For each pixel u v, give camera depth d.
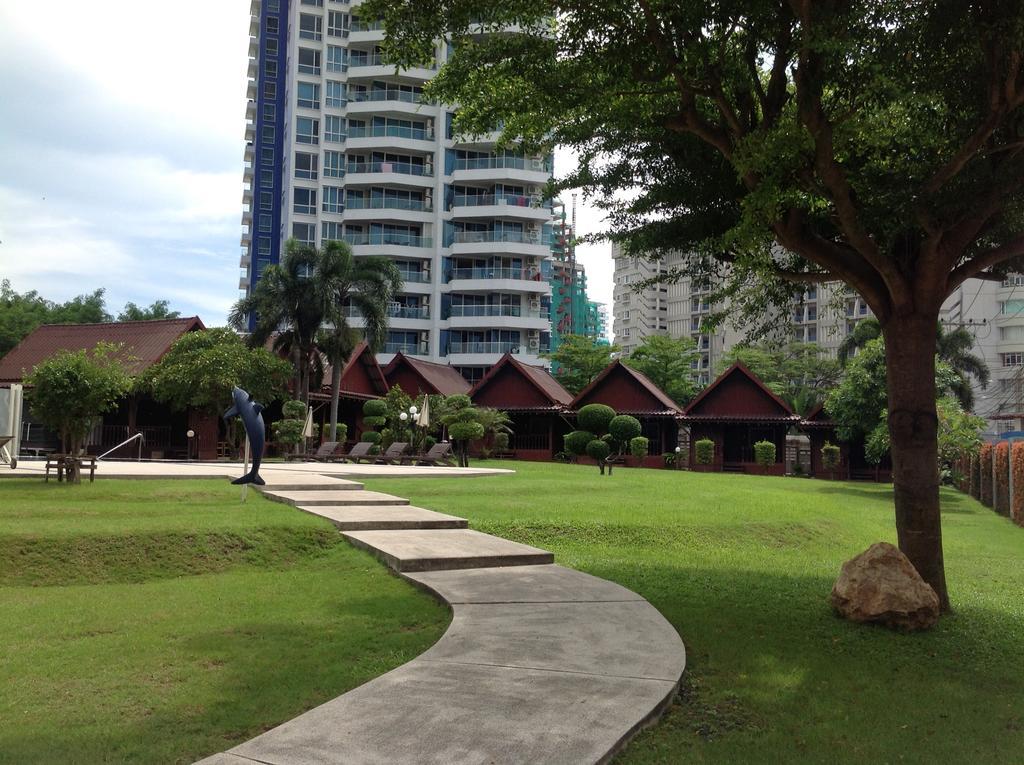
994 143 8.03
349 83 66.69
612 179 9.66
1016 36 6.24
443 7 7.30
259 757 3.75
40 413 16.12
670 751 4.23
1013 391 57.34
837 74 6.92
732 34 7.67
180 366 29.84
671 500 17.91
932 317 8.02
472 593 7.62
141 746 4.17
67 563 8.93
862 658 6.23
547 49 7.80
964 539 17.27
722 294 10.22
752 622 7.16
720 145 8.16
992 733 4.77
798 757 4.27
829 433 42.28
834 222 8.48
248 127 81.94
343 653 5.89
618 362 44.28
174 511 11.93
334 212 65.81
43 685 5.17
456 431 29.83
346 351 36.59
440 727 4.15
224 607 7.47
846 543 15.55
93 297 61.44
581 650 5.68
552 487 19.61
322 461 31.42
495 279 63.44
